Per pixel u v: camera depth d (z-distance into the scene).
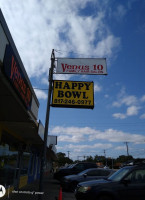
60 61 8.24
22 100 6.39
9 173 9.86
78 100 7.95
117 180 6.13
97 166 14.36
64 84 8.12
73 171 14.07
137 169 6.20
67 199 8.82
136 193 5.73
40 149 19.38
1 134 8.60
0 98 5.75
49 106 7.05
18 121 8.30
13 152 10.66
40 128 10.70
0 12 4.79
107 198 5.78
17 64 5.68
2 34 4.90
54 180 19.27
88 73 8.20
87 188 6.11
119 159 95.44
